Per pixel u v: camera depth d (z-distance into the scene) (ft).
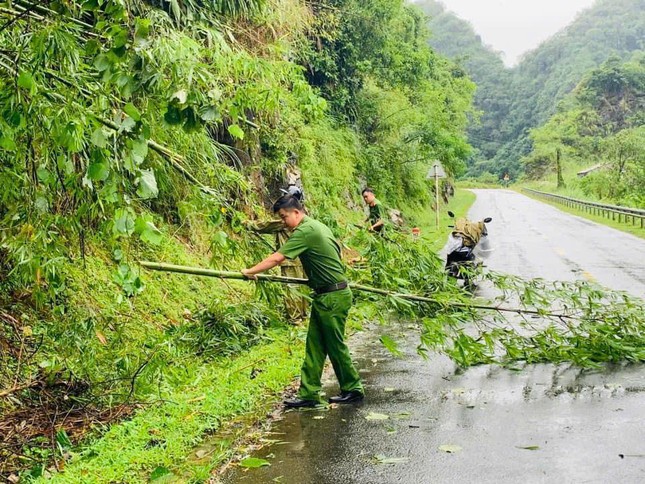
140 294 26.16
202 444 16.87
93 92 15.61
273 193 46.09
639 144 164.55
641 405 19.07
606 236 82.23
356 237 26.37
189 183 20.45
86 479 14.15
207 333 24.36
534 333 29.53
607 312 24.88
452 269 42.55
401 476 14.47
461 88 144.36
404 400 20.31
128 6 17.92
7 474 14.44
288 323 29.99
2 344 18.92
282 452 16.16
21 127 14.03
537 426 17.51
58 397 18.25
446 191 174.19
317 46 71.97
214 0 28.09
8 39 14.98
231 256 21.26
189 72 14.02
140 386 18.43
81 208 15.99
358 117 87.56
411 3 108.68
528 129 465.06
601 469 14.49
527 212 141.59
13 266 19.04
